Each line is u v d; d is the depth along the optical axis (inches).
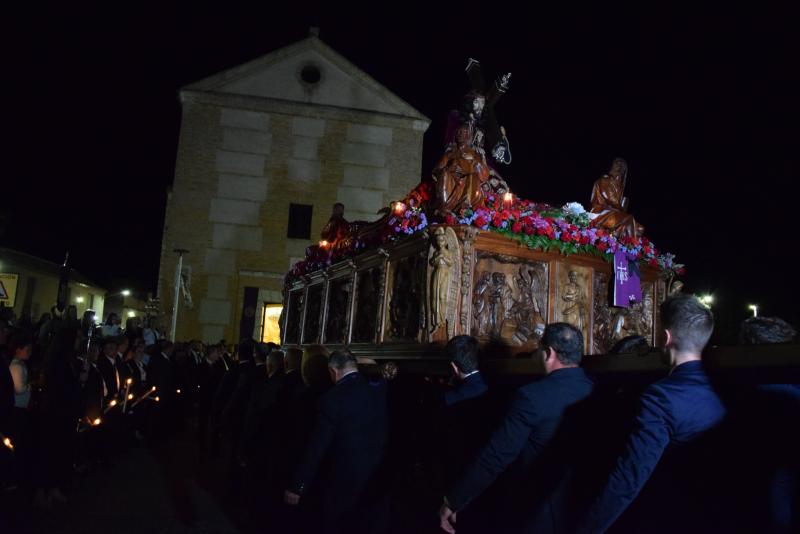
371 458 193.5
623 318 332.5
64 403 307.9
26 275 1268.5
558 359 141.8
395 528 240.1
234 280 903.7
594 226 327.9
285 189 929.5
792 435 110.9
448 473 181.6
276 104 936.3
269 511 281.7
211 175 917.8
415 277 308.0
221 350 711.7
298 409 255.1
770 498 111.3
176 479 397.4
